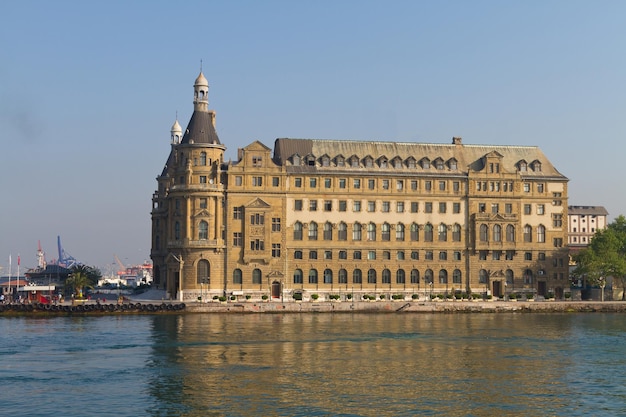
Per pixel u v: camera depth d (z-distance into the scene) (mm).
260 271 183125
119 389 76000
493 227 194000
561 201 198125
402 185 191250
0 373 84188
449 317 156750
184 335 117312
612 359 94812
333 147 193500
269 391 75062
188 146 182250
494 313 170000
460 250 192625
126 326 132500
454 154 199375
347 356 96000
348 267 187125
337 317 154375
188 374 83375
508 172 195625
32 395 73625
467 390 76125
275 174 184625
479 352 100188
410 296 189250
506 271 194375
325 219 186750
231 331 123125
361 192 188750
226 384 78250
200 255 179625
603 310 175500
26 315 158125
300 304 166000
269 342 108688
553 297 194125
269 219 183875
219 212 181750
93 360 92500
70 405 69875
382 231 189500
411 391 75500
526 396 73875
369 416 66000
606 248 188375
